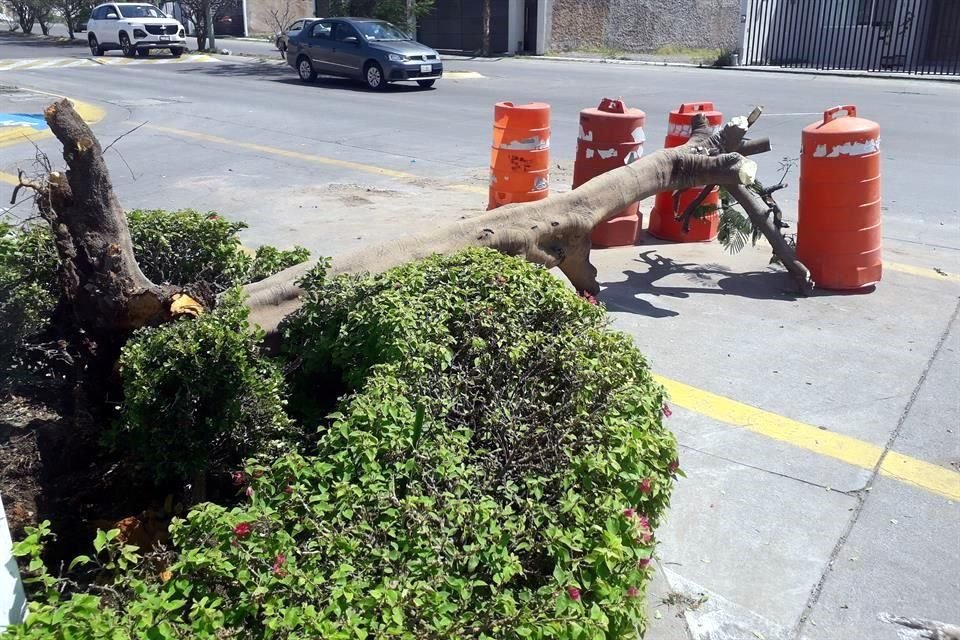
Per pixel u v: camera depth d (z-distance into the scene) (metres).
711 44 31.95
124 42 31.05
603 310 4.05
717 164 6.34
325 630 2.08
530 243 5.46
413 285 3.94
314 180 11.05
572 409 3.24
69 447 3.80
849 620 3.38
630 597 2.44
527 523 2.66
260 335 3.71
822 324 6.38
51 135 13.49
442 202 9.91
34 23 51.34
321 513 2.50
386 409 2.90
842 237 6.95
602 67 27.58
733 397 5.22
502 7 32.91
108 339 4.03
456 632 2.17
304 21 24.83
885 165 11.83
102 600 2.55
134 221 4.90
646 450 2.89
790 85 21.41
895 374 5.54
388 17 26.83
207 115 16.36
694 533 3.90
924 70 24.91
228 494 3.63
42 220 5.04
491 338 3.64
